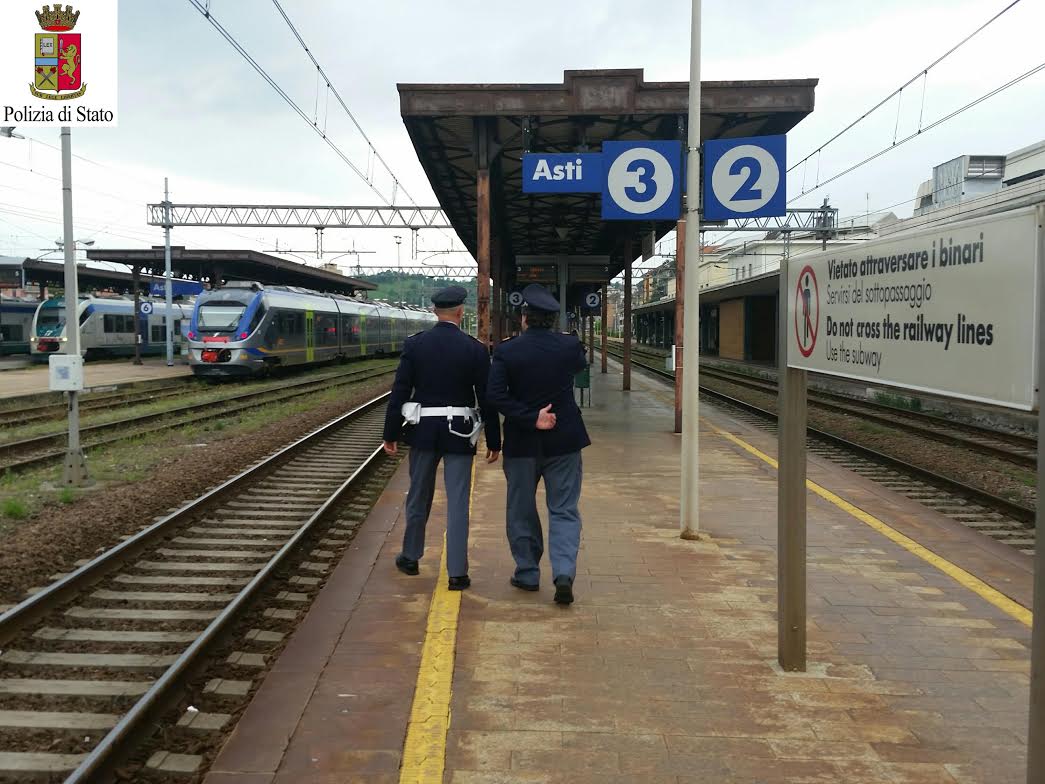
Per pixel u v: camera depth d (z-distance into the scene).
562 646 3.91
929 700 3.35
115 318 34.41
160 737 3.28
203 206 30.77
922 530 6.21
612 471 8.76
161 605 5.04
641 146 8.46
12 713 3.53
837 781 2.75
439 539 5.96
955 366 2.43
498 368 4.57
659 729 3.10
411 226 31.94
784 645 3.65
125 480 8.95
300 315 28.41
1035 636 2.14
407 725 3.14
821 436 12.52
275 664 3.73
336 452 11.38
